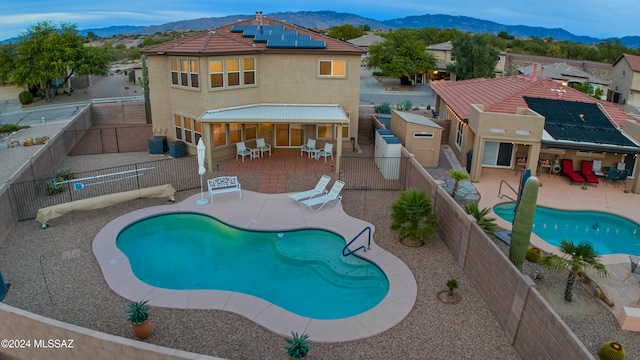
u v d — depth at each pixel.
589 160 25.47
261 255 16.72
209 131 24.33
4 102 50.72
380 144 25.75
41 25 48.91
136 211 19.39
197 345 11.46
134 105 38.03
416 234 16.41
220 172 24.75
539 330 10.50
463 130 27.47
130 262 16.11
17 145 30.53
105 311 12.73
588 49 99.50
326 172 24.92
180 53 25.03
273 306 13.14
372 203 20.81
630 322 12.50
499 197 22.16
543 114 25.44
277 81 27.41
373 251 16.45
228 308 12.96
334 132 28.67
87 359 10.49
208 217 19.41
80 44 50.47
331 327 12.23
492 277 12.98
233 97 26.44
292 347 10.05
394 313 12.85
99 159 27.23
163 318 12.48
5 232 16.81
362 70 78.44
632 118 26.44
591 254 13.27
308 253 16.84
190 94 26.12
